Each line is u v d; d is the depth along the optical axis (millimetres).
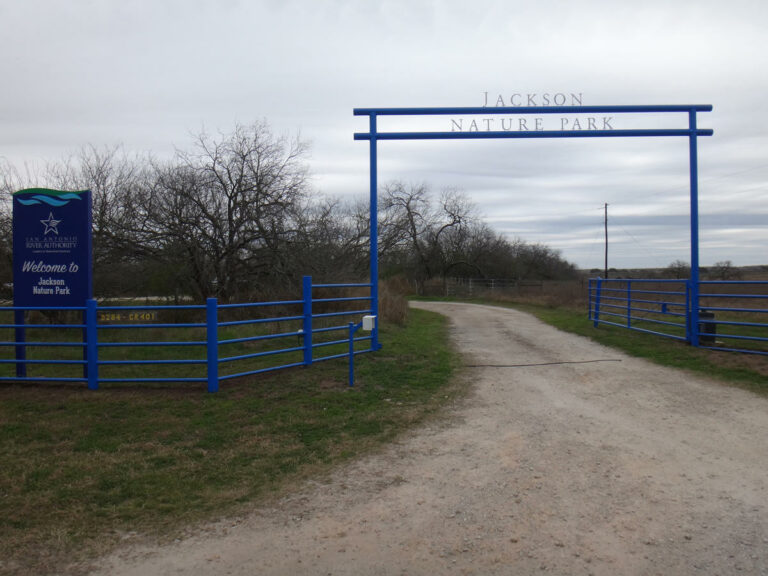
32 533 3984
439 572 3379
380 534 3893
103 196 18141
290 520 4145
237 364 9984
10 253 16359
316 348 11516
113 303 16984
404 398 7812
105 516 4250
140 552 3711
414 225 55125
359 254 26203
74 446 5832
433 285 52688
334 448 5773
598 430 6266
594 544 3680
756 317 16812
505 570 3381
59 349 11914
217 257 18422
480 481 4840
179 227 17578
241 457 5523
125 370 9477
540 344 13242
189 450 5719
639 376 9148
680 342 12016
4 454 5613
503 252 61688
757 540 3695
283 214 19078
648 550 3586
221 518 4199
